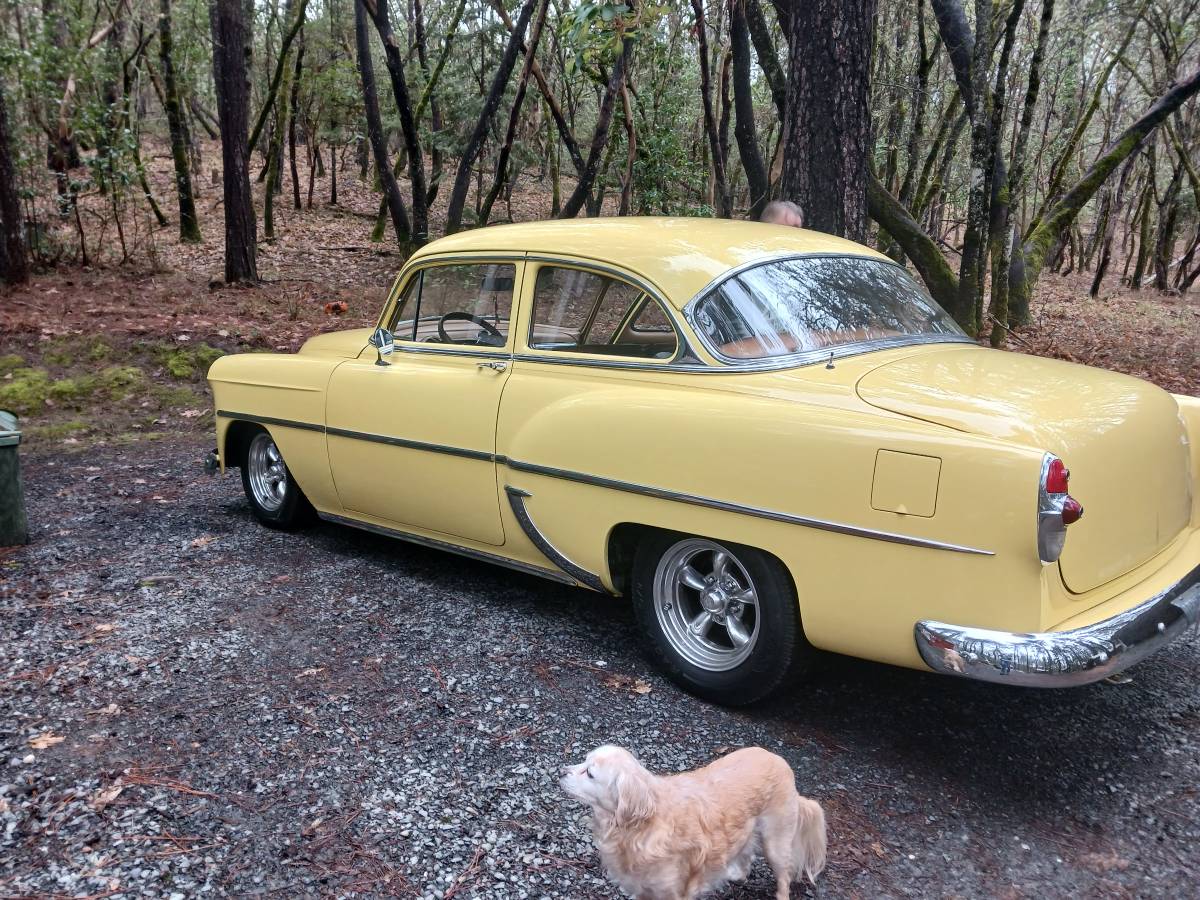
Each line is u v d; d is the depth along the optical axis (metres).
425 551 5.12
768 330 3.41
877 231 16.44
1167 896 2.50
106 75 16.33
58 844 2.61
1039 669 2.57
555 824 2.76
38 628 4.01
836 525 2.92
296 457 4.97
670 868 2.09
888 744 3.23
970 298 10.16
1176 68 18.42
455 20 16.06
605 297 3.73
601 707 3.44
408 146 12.86
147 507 5.87
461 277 4.29
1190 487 3.37
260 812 2.78
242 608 4.27
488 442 3.99
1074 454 2.74
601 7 6.58
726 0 11.24
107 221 14.91
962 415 2.84
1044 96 19.44
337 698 3.46
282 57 16.16
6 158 10.91
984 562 2.68
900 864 2.62
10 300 10.41
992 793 2.95
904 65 16.77
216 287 12.27
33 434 7.61
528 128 18.83
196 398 8.62
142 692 3.48
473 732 3.25
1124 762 3.13
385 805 2.83
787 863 2.34
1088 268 26.27
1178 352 11.74
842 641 3.01
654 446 3.38
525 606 4.36
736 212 19.53
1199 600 3.04
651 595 3.58
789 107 6.68
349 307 11.75
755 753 2.40
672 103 14.66
